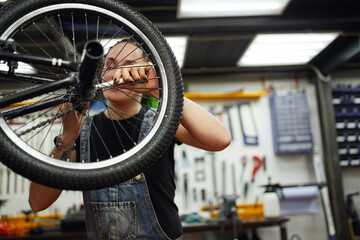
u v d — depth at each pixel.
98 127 1.14
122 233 1.05
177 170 4.20
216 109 4.38
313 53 3.93
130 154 0.90
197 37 3.30
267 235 4.13
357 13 3.06
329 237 3.89
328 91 4.30
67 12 0.98
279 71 4.43
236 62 4.18
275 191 3.79
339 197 4.08
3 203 3.84
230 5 2.84
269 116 4.41
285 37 3.42
